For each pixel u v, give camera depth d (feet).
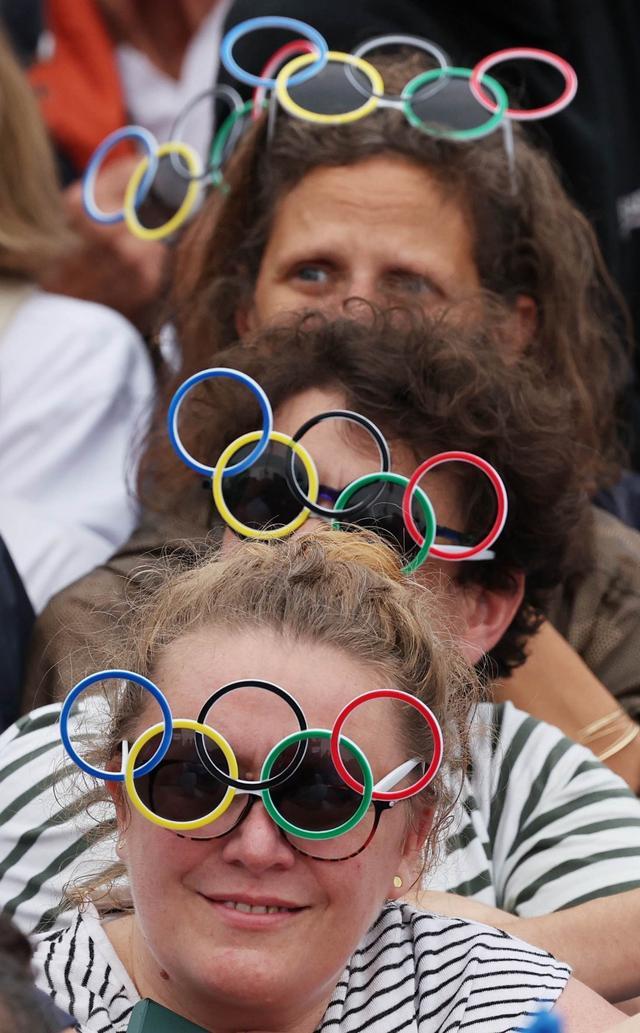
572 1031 22.56
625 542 37.83
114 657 24.77
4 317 43.75
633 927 27.55
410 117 36.37
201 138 57.98
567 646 35.01
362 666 22.26
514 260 37.52
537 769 30.30
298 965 21.01
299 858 21.11
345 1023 22.98
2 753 28.96
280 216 36.83
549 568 32.09
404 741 22.40
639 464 48.60
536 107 46.06
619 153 51.03
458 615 30.40
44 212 44.50
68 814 26.66
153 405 40.78
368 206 35.96
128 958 23.52
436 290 35.94
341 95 36.76
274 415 30.40
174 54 60.64
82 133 57.77
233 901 20.97
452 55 44.80
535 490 30.73
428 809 23.57
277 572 23.18
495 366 31.22
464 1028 22.62
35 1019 15.31
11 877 27.27
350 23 43.57
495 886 29.43
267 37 43.70
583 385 38.52
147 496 37.24
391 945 24.00
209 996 20.99
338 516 27.96
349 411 28.84
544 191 38.09
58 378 43.70
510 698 34.42
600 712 34.42
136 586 32.27
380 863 21.79
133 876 21.49
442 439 29.71
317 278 36.32
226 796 20.86
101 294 51.90
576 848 29.22
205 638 22.45
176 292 40.98
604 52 49.73
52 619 33.78
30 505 41.50
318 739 21.17
